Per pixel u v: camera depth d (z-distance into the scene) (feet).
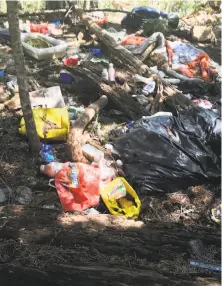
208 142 11.71
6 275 8.41
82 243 9.35
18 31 10.46
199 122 12.14
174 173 11.19
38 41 18.67
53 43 18.43
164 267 8.82
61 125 13.07
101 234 9.59
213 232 9.89
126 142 12.14
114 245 9.33
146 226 9.94
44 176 11.60
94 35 19.97
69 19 21.67
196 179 11.23
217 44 20.89
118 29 21.47
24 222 9.78
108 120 14.19
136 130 12.19
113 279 8.34
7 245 9.16
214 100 15.75
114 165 11.93
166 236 9.62
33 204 10.75
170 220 10.55
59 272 8.46
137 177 11.41
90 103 15.03
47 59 17.70
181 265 8.88
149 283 8.28
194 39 20.85
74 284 8.23
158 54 17.97
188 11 24.43
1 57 17.57
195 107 12.81
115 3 24.03
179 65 17.83
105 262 8.86
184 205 10.88
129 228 9.82
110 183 11.10
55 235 9.45
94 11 22.85
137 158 11.69
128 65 16.88
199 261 9.00
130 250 9.21
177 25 21.88
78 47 19.19
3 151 12.37
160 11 21.88
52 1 22.53
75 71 16.22
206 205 10.84
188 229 9.95
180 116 12.51
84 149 12.28
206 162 11.37
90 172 11.09
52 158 12.12
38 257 8.88
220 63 19.10
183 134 11.84
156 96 14.82
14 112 14.19
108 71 16.14
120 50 17.52
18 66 10.89
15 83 15.64
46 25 20.89
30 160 12.07
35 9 22.70
